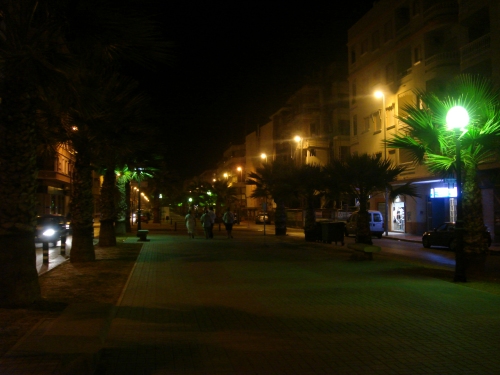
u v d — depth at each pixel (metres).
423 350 6.40
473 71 26.94
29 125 8.38
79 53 8.52
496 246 25.50
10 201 8.20
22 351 5.19
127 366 5.67
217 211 70.44
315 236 27.41
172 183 37.38
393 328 7.52
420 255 21.58
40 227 23.67
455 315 8.39
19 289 8.18
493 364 5.85
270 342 6.73
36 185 8.61
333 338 6.95
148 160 22.95
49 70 7.62
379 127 39.25
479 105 12.23
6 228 8.18
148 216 64.56
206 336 7.00
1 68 7.77
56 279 12.07
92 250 15.95
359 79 42.94
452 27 31.72
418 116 13.27
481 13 26.53
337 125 53.56
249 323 7.79
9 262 8.16
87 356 5.01
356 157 21.23
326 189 25.55
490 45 25.33
